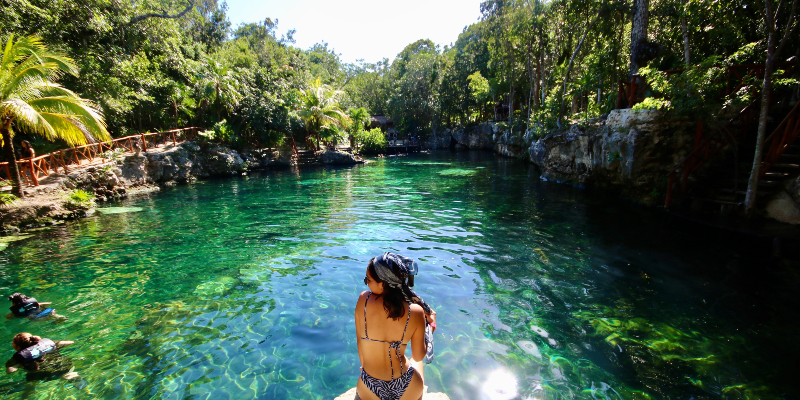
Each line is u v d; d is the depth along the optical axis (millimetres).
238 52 38969
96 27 20719
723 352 4242
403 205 13547
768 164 9406
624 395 3523
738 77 10852
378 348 2502
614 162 13695
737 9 11969
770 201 9320
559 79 27266
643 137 12016
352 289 6043
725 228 9102
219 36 44844
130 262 7723
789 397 3502
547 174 20500
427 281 6266
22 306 5426
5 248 8969
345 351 4297
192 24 41781
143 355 4297
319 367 3990
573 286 6059
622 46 21688
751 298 5566
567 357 4148
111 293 6156
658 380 3760
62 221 11867
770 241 8094
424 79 56375
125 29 23844
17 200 11656
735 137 11031
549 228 9727
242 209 13414
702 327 4781
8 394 3652
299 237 9367
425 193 16344
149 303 5730
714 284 6078
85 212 12805
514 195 15227
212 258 7852
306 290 6039
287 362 4090
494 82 39594
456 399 3430
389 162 34938
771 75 9023
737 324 4852
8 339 4773
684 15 13703
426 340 2674
